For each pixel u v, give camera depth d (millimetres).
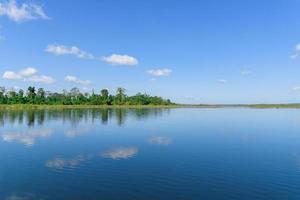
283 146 54500
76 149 50531
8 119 108000
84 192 28281
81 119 112812
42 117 119812
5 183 31047
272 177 33594
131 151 48719
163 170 36219
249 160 42219
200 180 32281
